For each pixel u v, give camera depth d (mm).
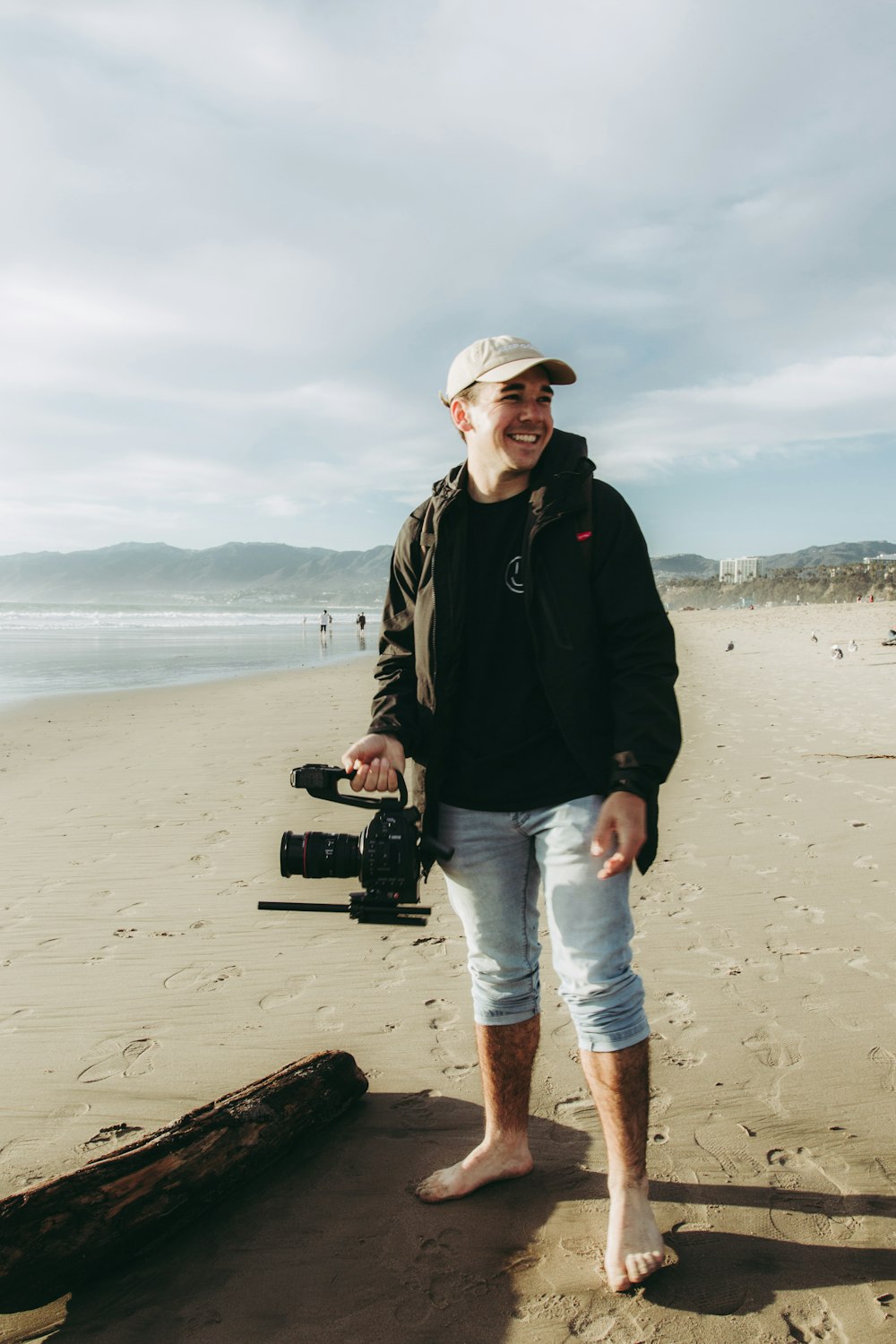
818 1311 1890
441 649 2133
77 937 4309
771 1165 2402
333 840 2092
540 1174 2400
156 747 10164
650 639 2045
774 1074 2869
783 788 7105
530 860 2217
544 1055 3047
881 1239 2104
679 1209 2234
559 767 2080
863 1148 2465
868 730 9898
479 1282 2014
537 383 2057
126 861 5594
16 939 4293
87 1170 2076
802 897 4586
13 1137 2637
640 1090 2045
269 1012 3467
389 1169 2441
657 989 3551
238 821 6594
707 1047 3059
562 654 2033
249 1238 2180
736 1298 1934
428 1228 2197
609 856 1992
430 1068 3002
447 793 2203
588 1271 2037
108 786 7996
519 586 2109
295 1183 2391
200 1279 2049
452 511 2143
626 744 1965
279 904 2037
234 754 9648
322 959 4004
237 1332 1887
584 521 2051
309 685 17750
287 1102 2512
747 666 20047
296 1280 2035
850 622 47094
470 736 2160
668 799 6820
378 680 2404
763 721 10867
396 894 2004
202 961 3994
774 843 5566
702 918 4336
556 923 2062
